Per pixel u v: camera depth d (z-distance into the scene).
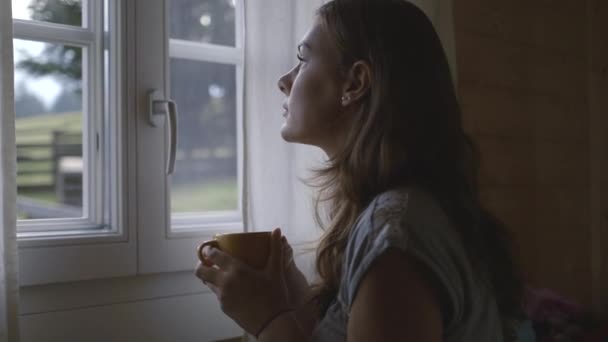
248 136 1.33
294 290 1.02
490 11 2.20
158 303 1.31
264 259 0.87
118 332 1.25
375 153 0.83
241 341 1.44
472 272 0.76
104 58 1.31
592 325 2.05
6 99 1.00
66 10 1.31
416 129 0.83
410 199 0.76
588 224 2.61
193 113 1.50
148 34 1.31
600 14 2.63
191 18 1.50
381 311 0.68
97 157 1.30
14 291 1.01
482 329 0.77
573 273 2.53
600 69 2.63
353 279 0.71
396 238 0.70
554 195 2.45
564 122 2.51
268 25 1.37
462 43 2.09
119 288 1.27
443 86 0.88
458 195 0.83
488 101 2.18
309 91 0.92
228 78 1.57
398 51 0.85
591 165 2.63
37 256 1.14
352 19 0.88
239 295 0.83
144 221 1.29
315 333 0.79
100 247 1.22
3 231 0.99
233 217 1.54
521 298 0.93
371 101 0.85
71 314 1.20
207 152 1.53
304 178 1.42
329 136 0.95
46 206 1.31
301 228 1.42
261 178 1.36
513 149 2.28
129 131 1.28
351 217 0.86
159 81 1.33
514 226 2.27
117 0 1.28
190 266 1.35
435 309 0.69
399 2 0.90
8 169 1.00
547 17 2.44
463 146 0.89
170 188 1.34
